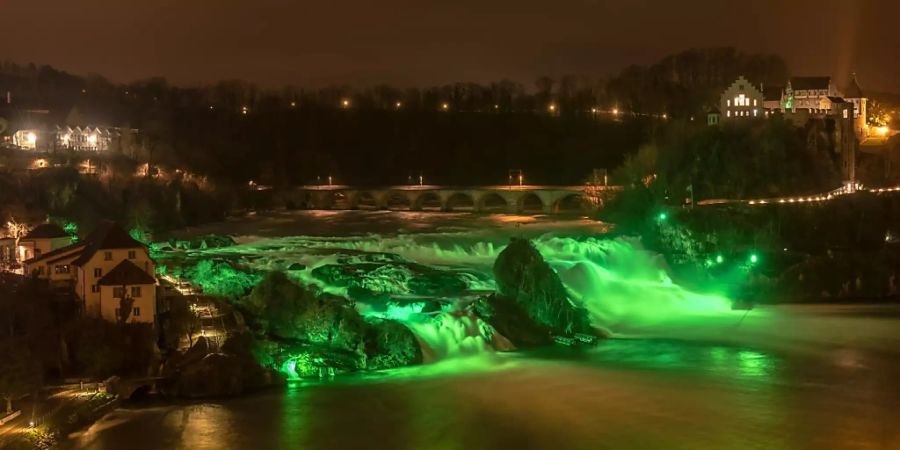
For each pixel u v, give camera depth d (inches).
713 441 3297.2
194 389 3720.5
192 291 4399.6
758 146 7815.0
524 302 4753.9
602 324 5078.7
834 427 3442.4
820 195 7485.2
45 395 3511.3
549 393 3818.9
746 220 6491.1
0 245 5201.8
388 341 4215.1
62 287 4234.7
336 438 3299.7
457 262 5871.1
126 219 7249.0
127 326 3897.6
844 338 4830.2
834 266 6087.6
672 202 7303.2
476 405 3668.8
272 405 3627.0
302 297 4284.0
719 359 4389.8
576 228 7440.9
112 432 3307.1
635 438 3331.7
